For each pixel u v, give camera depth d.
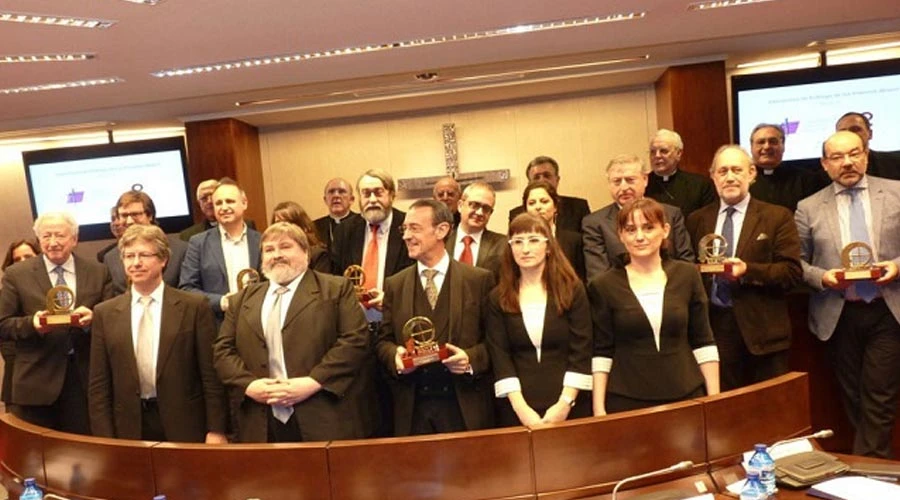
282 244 3.27
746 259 3.71
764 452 2.41
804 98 6.36
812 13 5.05
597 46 5.54
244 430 3.17
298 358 3.17
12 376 4.04
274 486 2.62
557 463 2.56
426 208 3.35
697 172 6.36
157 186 7.47
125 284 4.48
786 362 3.78
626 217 3.19
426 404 3.30
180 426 3.38
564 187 7.56
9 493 3.21
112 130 7.72
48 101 5.94
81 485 2.92
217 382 3.44
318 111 7.27
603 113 7.45
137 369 3.39
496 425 3.36
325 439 3.12
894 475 2.43
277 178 7.91
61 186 7.60
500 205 7.65
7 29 3.76
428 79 6.34
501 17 4.39
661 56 6.16
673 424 2.63
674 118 6.37
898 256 3.75
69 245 3.93
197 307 3.48
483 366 3.25
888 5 4.98
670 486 2.60
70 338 3.97
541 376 3.20
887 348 3.78
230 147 7.15
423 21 4.32
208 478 2.68
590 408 3.25
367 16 4.09
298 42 4.59
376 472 2.57
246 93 6.23
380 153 7.78
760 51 6.24
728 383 3.80
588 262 4.06
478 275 3.38
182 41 4.32
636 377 3.15
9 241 8.30
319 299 3.25
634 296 3.17
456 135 7.66
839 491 2.31
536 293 3.26
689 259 3.87
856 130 4.94
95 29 3.90
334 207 5.80
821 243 3.87
